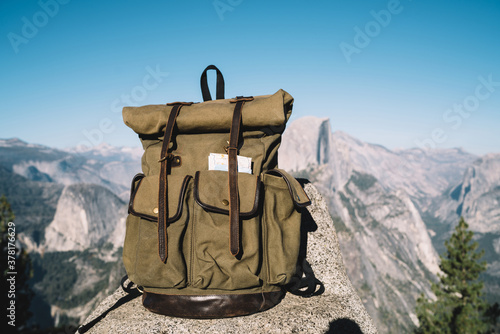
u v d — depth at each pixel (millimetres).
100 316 1926
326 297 2043
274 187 1743
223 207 1618
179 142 1905
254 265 1609
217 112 1815
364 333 1785
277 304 1930
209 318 1662
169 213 1635
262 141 1864
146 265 1662
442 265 21328
